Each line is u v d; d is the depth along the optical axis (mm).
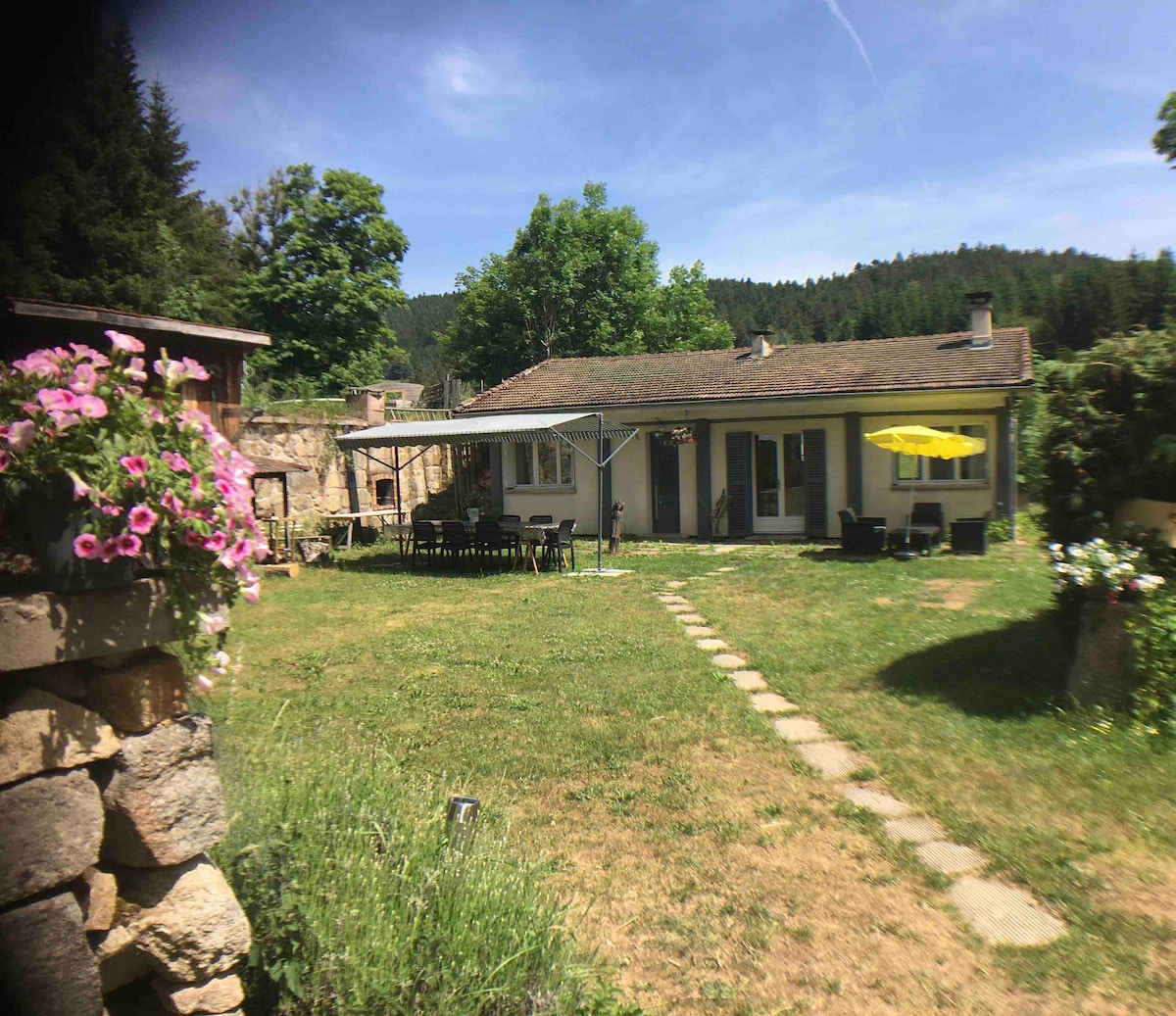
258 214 33969
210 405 4848
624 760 5473
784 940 3475
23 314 3934
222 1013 2268
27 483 1991
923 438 14391
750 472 19547
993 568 13422
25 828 1940
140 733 2154
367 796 3424
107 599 2072
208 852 2566
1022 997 3080
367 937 2547
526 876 3207
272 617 10969
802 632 9172
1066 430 6441
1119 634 5750
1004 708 6117
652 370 22578
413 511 21938
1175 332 6168
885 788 4969
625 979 3232
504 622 10328
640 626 9844
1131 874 3871
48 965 1957
